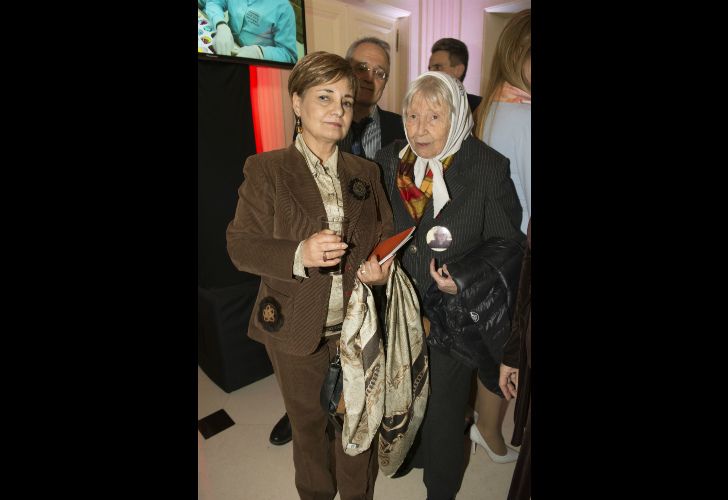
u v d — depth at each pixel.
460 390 1.38
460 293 1.24
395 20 1.65
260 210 1.23
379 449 1.29
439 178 1.27
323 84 1.14
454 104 1.20
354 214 1.27
